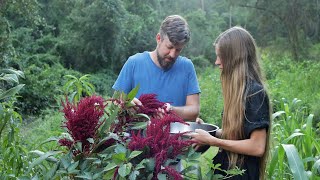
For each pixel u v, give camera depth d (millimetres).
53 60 19344
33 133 5680
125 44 20812
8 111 2441
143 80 2719
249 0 24016
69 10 22328
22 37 19641
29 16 12531
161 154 1560
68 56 21047
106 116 1795
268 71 15914
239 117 2084
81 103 1688
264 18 23797
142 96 1873
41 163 1877
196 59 26328
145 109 1834
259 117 2049
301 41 22891
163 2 29109
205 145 2115
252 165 2141
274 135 3775
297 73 14641
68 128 1664
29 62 18344
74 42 20469
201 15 29531
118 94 1865
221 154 2240
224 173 2186
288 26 23109
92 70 21016
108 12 19828
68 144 1713
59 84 16312
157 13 23641
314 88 11984
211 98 10508
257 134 2055
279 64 18422
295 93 11000
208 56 29078
